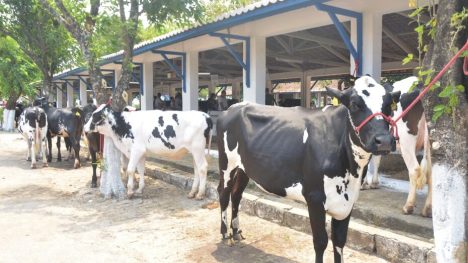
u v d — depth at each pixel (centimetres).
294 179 382
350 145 338
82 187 858
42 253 495
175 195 773
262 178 414
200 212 662
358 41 706
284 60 1380
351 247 495
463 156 249
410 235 479
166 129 730
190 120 723
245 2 850
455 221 253
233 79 2041
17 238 547
